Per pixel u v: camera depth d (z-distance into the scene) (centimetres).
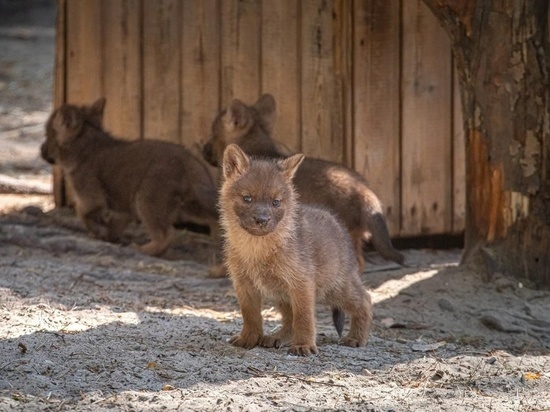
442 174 2520
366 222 2164
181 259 2495
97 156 2548
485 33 2044
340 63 2427
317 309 2067
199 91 2630
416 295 2109
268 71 2519
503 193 2080
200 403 1360
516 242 2084
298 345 1616
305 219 1667
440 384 1531
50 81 4681
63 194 2812
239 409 1342
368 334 1773
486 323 1959
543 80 2020
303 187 2191
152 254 2466
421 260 2445
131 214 2531
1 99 4369
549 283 2072
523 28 2017
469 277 2122
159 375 1477
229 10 2566
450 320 1994
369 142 2455
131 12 2691
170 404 1352
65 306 1883
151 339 1664
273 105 2447
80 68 2769
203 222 2514
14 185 3022
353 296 1722
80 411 1321
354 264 1738
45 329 1692
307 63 2458
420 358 1666
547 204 2056
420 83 2470
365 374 1552
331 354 1639
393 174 2483
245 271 1619
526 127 2038
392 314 2016
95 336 1661
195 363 1535
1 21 5791
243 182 1591
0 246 2416
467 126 2116
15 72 4797
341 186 2178
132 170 2494
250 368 1523
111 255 2417
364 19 2419
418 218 2516
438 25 2458
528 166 2047
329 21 2423
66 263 2323
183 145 2597
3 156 3494
